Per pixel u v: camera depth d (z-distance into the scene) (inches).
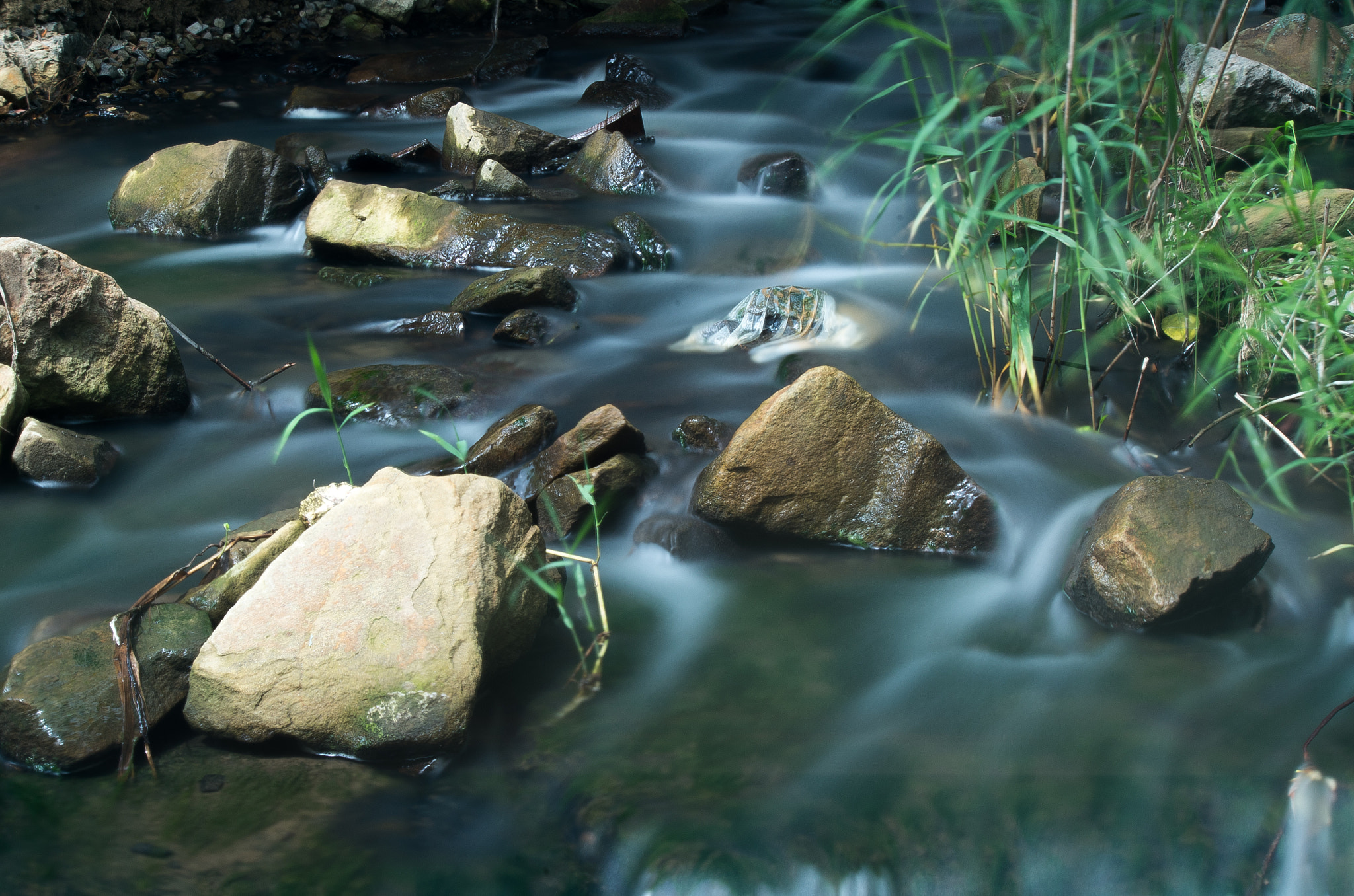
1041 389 172.1
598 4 507.8
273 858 89.9
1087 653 120.1
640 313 219.5
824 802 96.8
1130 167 175.0
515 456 151.0
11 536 141.3
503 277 214.5
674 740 105.4
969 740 105.7
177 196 260.7
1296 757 101.7
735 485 137.9
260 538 124.6
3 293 157.2
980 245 156.2
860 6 154.0
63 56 363.9
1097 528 129.3
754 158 294.8
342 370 182.4
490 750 103.7
